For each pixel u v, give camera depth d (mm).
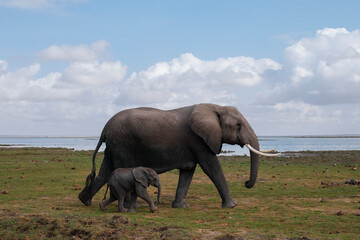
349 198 14773
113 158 12711
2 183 18719
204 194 16047
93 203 13805
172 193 16375
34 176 21734
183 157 12867
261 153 12656
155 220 10297
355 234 9016
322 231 9328
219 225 9852
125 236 8477
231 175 23047
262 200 14398
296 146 96438
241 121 13000
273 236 8438
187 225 9742
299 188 17594
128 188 11961
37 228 9094
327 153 51188
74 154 45719
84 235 8680
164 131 12555
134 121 12469
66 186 18016
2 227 9164
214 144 12617
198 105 13148
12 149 60000
